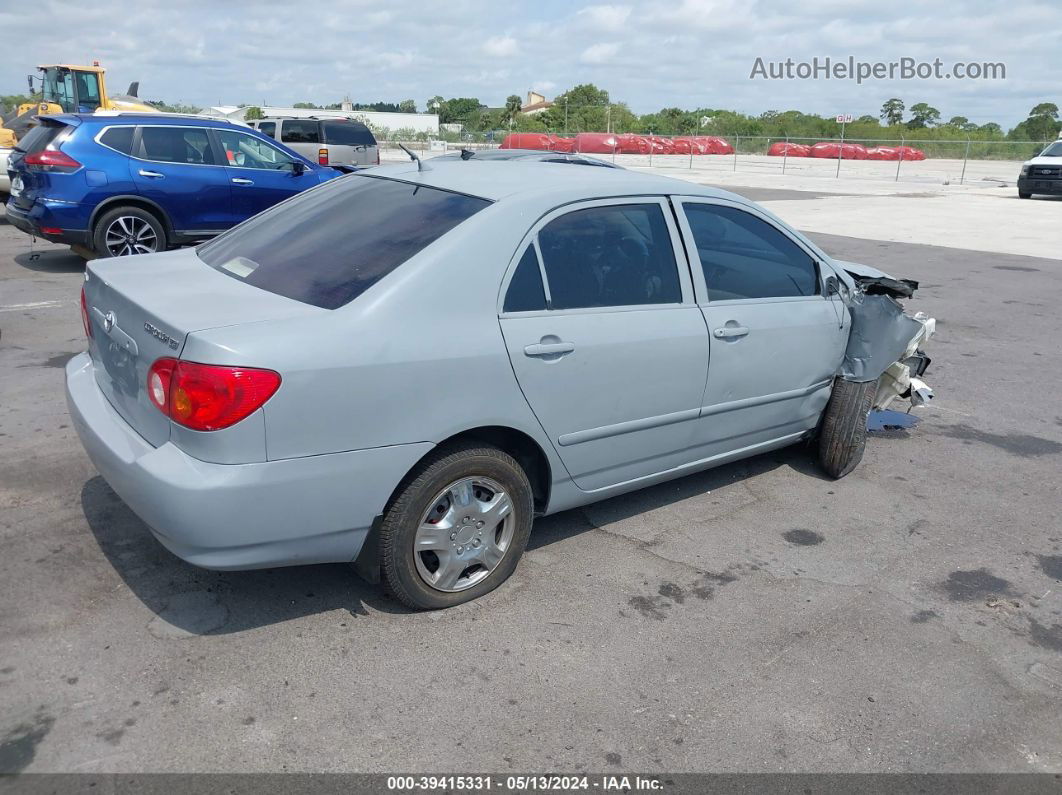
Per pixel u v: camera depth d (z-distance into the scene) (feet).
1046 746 9.78
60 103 71.46
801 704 10.25
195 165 33.68
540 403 11.64
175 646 10.62
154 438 10.30
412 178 13.19
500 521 11.87
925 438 19.54
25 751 8.84
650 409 13.07
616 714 9.89
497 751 9.21
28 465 15.47
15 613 11.10
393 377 10.21
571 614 11.83
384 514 10.78
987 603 12.72
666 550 13.79
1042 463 18.28
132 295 10.91
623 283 12.71
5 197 46.96
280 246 12.41
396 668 10.45
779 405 15.34
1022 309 33.40
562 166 14.56
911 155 149.38
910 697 10.49
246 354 9.41
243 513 9.63
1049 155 82.43
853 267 19.65
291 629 11.09
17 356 22.04
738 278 14.47
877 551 14.15
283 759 8.93
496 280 11.19
